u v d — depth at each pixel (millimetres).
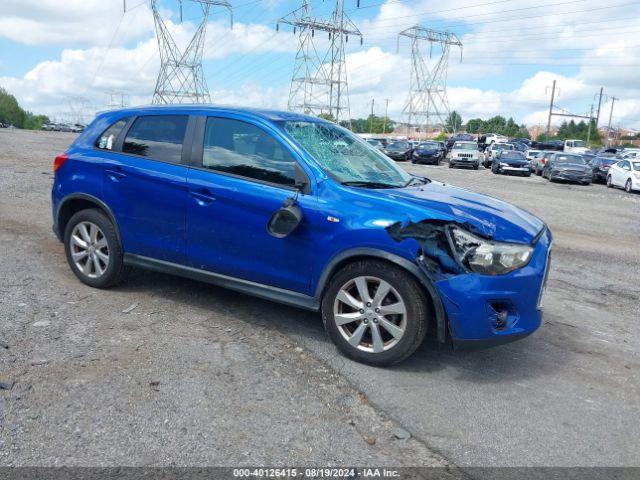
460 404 3643
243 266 4488
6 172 14523
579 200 18469
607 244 10016
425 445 3168
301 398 3586
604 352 4695
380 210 3961
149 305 5059
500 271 3809
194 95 58406
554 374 4191
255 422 3273
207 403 3439
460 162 36188
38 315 4625
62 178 5469
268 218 4289
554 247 9359
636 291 6781
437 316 3811
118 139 5258
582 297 6379
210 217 4562
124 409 3307
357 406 3537
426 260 3773
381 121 128875
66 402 3338
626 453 3195
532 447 3201
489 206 4395
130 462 2836
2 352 3902
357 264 4031
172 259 4887
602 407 3725
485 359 4375
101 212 5293
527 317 3949
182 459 2887
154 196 4855
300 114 5086
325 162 4410
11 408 3230
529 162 32344
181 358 4023
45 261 6203
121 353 4035
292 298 4344
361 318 4070
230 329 4629
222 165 4625
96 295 5219
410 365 4168
